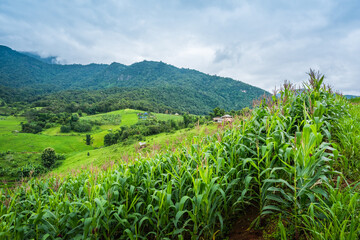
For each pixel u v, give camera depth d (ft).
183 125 195.21
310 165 7.97
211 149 14.23
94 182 12.42
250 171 11.05
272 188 8.66
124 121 450.30
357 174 10.17
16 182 17.67
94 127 414.21
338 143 13.71
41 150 277.44
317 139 9.11
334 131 15.57
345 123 15.14
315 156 8.41
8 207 11.88
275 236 8.25
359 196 7.63
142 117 473.26
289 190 9.96
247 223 10.14
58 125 425.28
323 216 7.38
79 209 11.16
